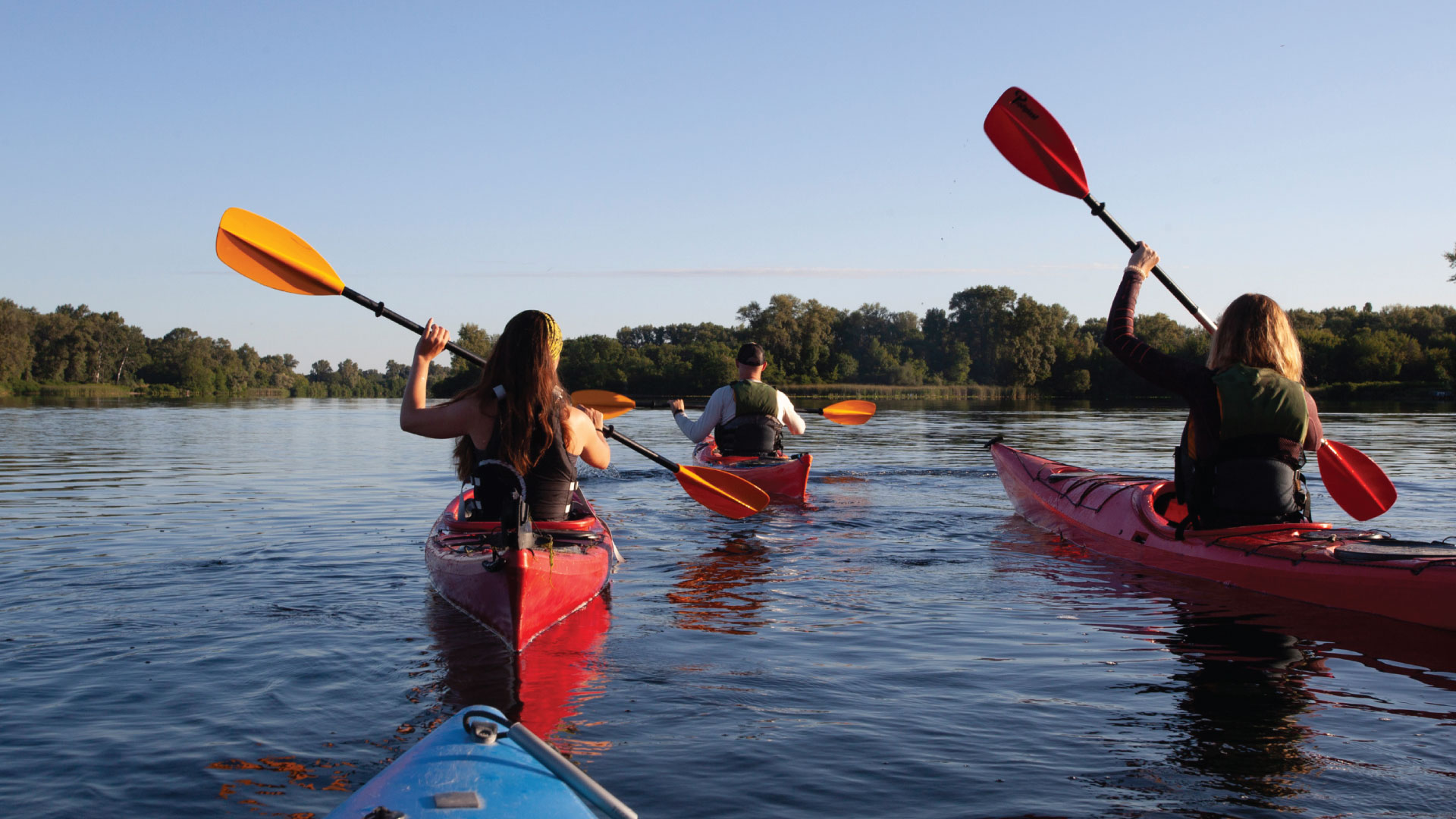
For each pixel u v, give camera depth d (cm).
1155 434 1619
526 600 315
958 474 938
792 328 8006
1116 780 217
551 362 358
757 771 222
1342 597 371
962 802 206
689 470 528
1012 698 275
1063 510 569
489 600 326
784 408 849
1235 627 355
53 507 695
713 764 226
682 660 313
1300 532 410
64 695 274
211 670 299
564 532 372
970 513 675
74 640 331
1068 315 8788
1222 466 418
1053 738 244
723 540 562
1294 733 248
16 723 252
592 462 401
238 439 1583
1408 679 292
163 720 255
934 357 9200
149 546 525
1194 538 438
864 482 878
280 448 1355
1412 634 342
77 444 1421
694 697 275
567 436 369
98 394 8681
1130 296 441
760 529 601
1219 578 423
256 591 412
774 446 835
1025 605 393
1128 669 304
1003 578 450
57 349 9394
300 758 230
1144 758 230
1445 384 5156
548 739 241
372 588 420
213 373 10775
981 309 8588
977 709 266
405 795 147
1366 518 489
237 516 650
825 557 503
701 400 6397
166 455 1212
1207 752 234
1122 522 500
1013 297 8450
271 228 412
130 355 10569
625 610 385
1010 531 595
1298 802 205
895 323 11450
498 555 317
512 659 311
